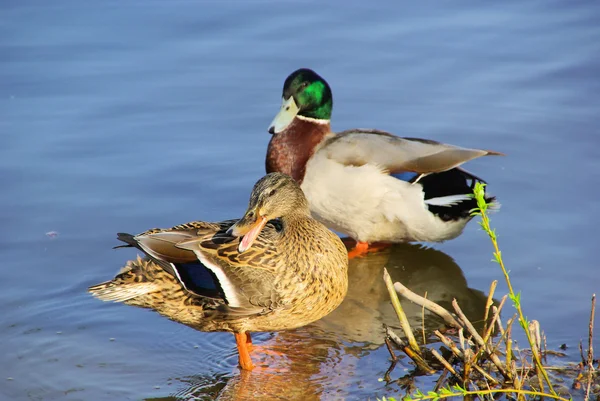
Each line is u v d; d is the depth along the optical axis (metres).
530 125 14.42
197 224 9.83
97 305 10.73
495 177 13.15
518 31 17.23
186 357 9.74
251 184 13.30
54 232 12.04
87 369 9.48
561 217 12.04
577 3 18.08
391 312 10.56
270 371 9.36
